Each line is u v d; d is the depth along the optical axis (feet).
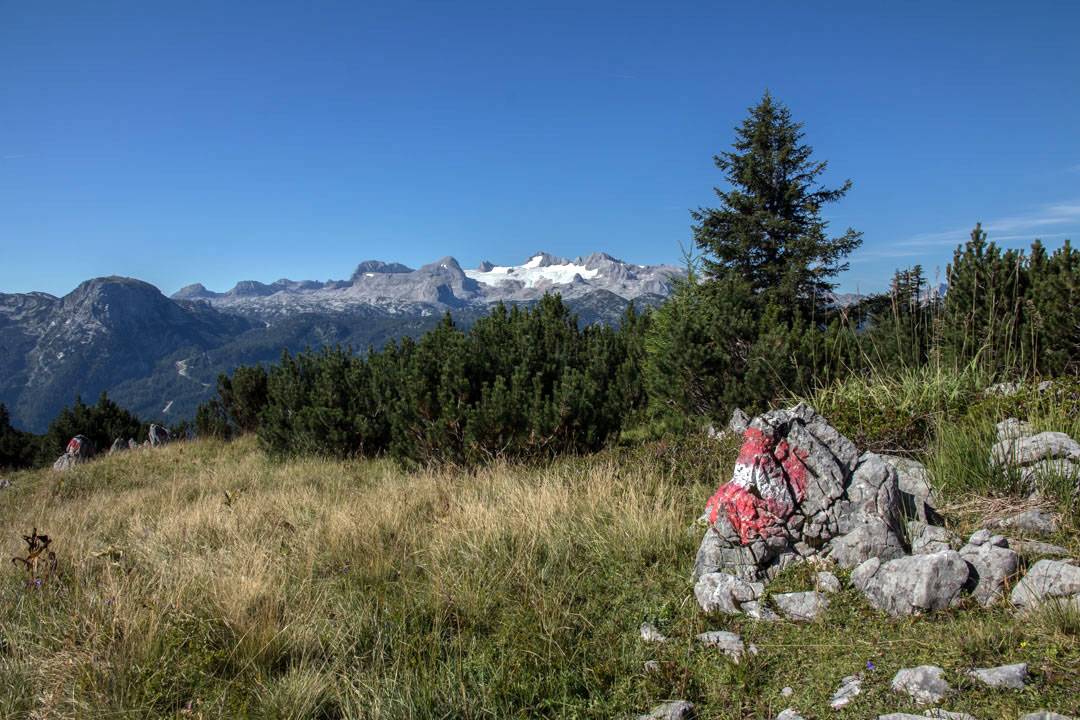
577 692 11.37
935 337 28.32
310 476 36.63
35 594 16.70
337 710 11.18
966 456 17.89
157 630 13.34
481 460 31.40
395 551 18.80
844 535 14.20
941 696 9.34
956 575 12.14
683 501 20.56
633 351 43.16
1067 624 10.44
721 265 63.31
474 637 13.46
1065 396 20.68
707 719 10.12
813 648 11.60
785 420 15.10
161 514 26.66
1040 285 27.37
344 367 48.57
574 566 16.94
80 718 10.95
